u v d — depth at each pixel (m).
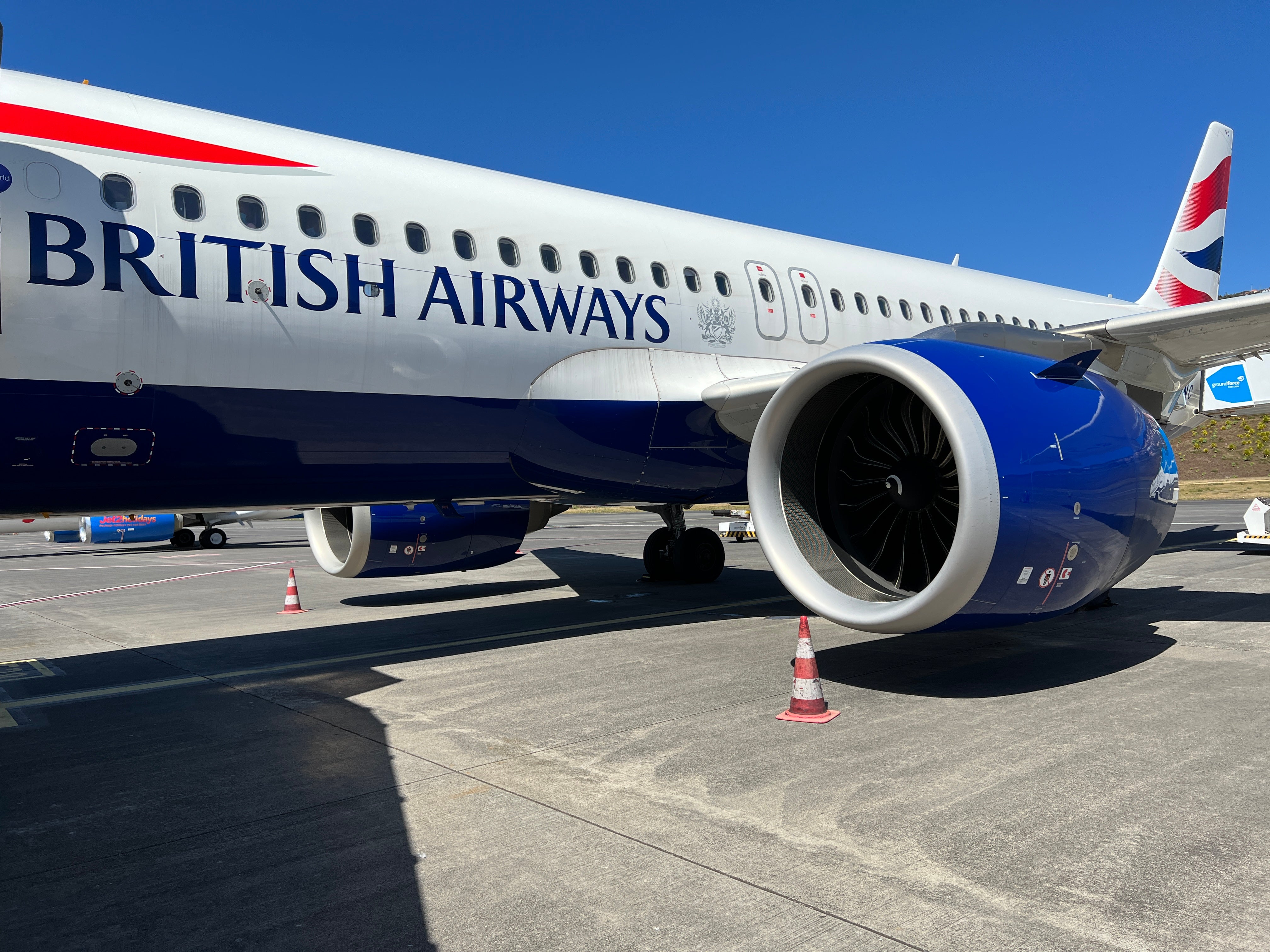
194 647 7.44
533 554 17.22
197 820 3.31
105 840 3.14
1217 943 2.27
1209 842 2.88
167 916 2.55
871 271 9.45
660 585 11.40
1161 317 7.20
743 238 8.55
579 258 7.07
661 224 7.92
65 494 5.20
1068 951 2.24
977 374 4.98
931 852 2.84
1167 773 3.54
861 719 4.41
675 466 7.66
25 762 4.14
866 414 5.86
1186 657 5.78
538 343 6.65
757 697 4.93
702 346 7.67
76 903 2.65
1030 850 2.84
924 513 5.59
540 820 3.20
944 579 4.66
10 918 2.56
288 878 2.78
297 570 15.66
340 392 5.80
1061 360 5.97
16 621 9.61
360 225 6.00
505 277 6.54
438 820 3.23
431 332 6.12
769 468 5.64
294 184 5.83
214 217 5.41
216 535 24.94
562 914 2.49
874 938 2.32
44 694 5.71
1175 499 5.92
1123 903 2.48
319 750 4.18
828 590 5.33
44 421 4.89
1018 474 4.68
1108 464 5.12
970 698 4.80
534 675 5.71
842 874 2.70
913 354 5.07
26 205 4.81
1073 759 3.73
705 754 3.91
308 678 5.88
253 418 5.52
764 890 2.61
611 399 7.02
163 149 5.40
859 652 6.18
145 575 15.52
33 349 4.78
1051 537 4.80
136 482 5.36
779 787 3.47
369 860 2.90
